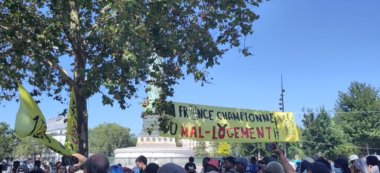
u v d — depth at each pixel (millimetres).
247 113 13586
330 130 49031
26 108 6398
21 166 13023
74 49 10516
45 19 10625
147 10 9570
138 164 8938
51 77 12156
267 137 13789
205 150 82938
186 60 10734
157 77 10883
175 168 3803
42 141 6977
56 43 10500
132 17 9273
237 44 10992
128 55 9195
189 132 12188
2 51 11758
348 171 7938
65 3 10242
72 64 11320
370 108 50750
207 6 10719
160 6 9789
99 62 10000
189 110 12312
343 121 51406
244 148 48656
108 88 9852
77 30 10336
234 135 13117
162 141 48719
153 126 12070
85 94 9820
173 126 11938
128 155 47594
